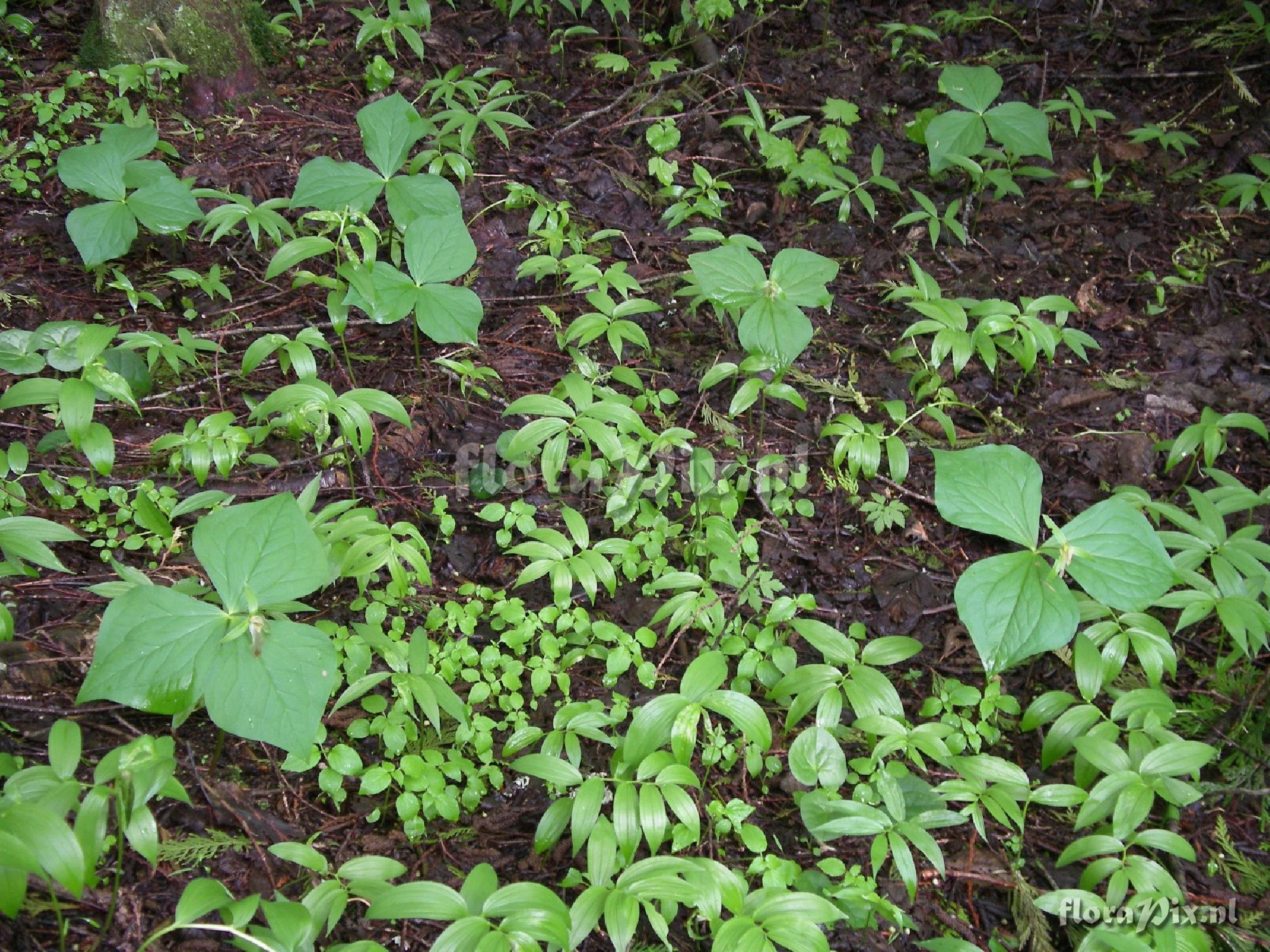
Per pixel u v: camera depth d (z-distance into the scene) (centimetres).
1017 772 289
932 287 415
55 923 236
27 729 279
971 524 299
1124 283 492
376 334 432
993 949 266
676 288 468
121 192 398
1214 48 594
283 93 536
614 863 250
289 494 269
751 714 283
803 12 632
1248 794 304
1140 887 262
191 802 272
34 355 350
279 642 254
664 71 563
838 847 292
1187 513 365
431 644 316
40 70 512
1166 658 310
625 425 351
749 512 388
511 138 532
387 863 251
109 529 334
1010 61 604
